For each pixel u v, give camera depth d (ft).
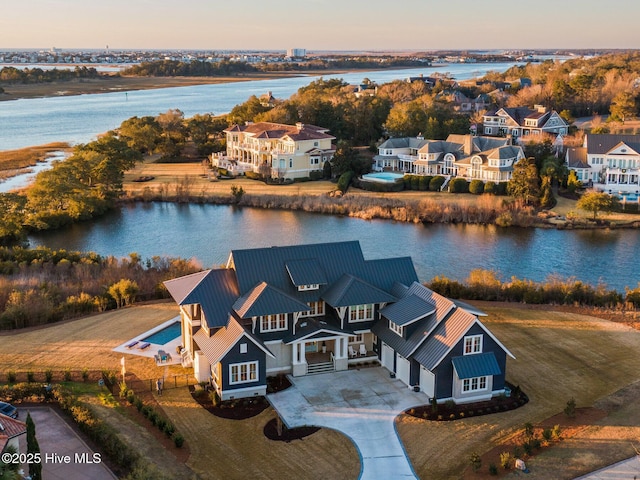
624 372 183.21
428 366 163.53
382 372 183.52
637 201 402.31
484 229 375.04
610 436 149.69
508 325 216.54
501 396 170.09
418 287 185.16
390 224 385.70
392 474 137.69
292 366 180.75
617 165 442.91
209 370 176.96
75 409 151.43
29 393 163.02
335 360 183.52
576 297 238.89
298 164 495.41
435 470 139.23
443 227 379.96
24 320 215.10
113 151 467.11
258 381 169.37
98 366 185.57
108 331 210.79
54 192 382.83
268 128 536.01
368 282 193.88
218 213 413.59
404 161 501.56
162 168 536.83
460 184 447.83
